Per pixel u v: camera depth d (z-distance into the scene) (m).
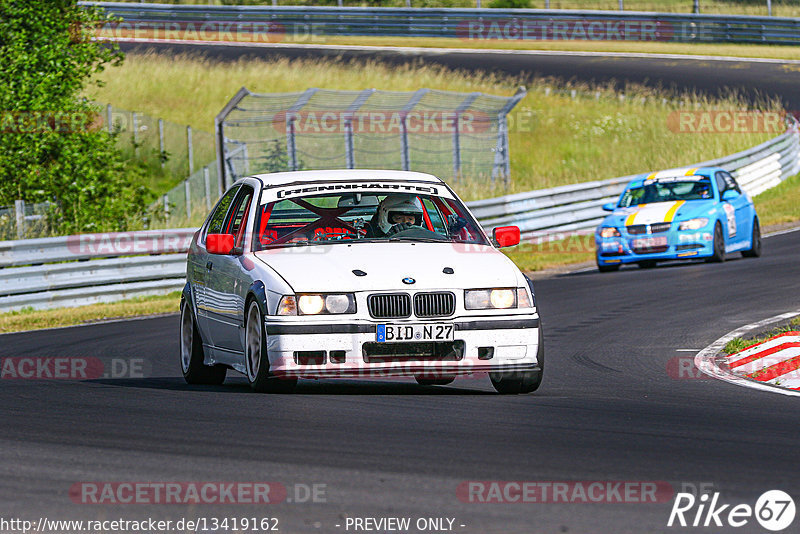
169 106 127.44
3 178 78.44
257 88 131.75
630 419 27.06
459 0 180.38
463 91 132.50
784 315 48.59
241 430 25.39
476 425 26.00
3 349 46.78
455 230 33.91
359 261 30.75
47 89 80.06
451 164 110.75
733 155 107.19
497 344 30.05
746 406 29.48
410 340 29.50
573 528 17.58
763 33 172.38
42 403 30.45
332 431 25.17
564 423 26.36
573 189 96.25
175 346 46.78
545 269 79.44
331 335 29.38
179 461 22.20
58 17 81.88
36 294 63.22
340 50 153.62
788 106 130.88
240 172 102.50
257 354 30.97
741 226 74.12
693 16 169.12
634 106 133.50
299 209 35.16
